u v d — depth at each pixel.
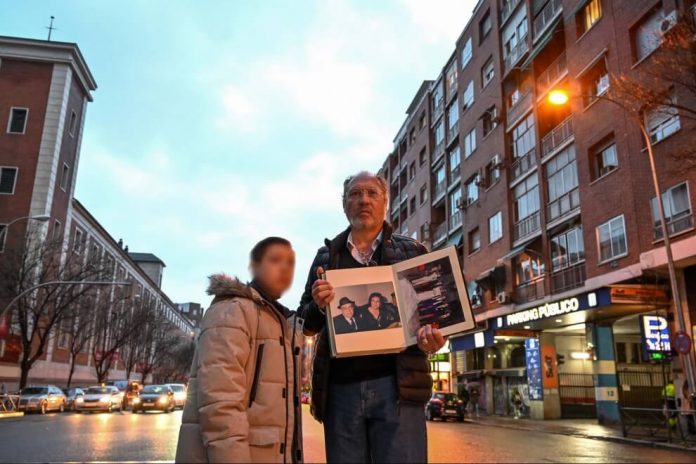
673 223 17.38
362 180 3.08
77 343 43.25
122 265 61.94
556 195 24.50
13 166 37.91
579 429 19.41
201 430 2.52
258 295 2.88
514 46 29.41
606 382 22.08
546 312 22.69
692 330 17.25
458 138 36.41
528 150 27.30
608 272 20.12
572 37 23.56
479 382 32.56
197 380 2.66
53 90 40.00
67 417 24.27
